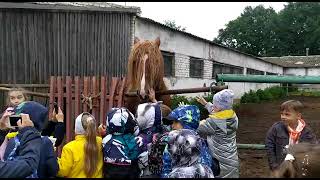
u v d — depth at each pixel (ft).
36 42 32.12
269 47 240.32
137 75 15.24
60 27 32.48
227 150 11.37
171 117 10.32
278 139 11.19
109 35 33.22
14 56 31.71
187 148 8.82
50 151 9.24
